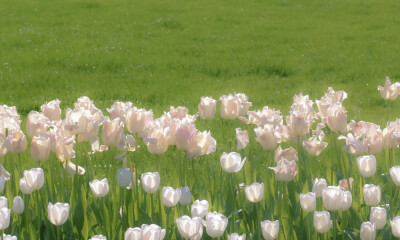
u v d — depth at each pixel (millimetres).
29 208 4863
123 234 4469
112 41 23516
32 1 33750
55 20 28094
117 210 4828
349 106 13664
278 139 4914
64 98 14727
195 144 4734
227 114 5648
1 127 5043
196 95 15086
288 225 4512
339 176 5539
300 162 5559
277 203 4738
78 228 4684
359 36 24703
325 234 4363
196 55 21297
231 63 19562
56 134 5027
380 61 19828
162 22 27703
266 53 21406
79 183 4961
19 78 17000
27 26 26500
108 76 17859
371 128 5090
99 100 14656
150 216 4758
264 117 5488
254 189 4203
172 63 19672
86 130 4883
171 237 4352
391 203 5008
